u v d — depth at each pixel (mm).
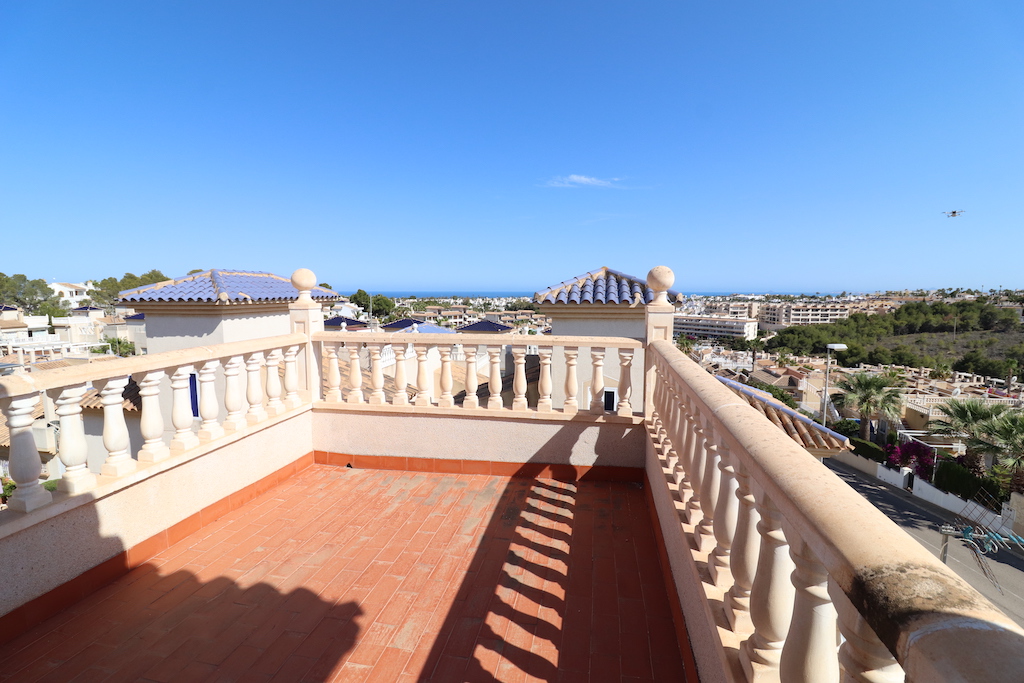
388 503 3938
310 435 4824
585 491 4172
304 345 4758
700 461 2355
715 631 1626
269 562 3066
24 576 2404
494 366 4531
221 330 8773
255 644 2344
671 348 3549
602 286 8750
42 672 2156
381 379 4754
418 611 2598
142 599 2688
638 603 2672
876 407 29438
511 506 3883
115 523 2871
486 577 2910
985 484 19094
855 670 915
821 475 1100
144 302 8586
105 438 2865
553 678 2139
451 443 4598
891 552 771
